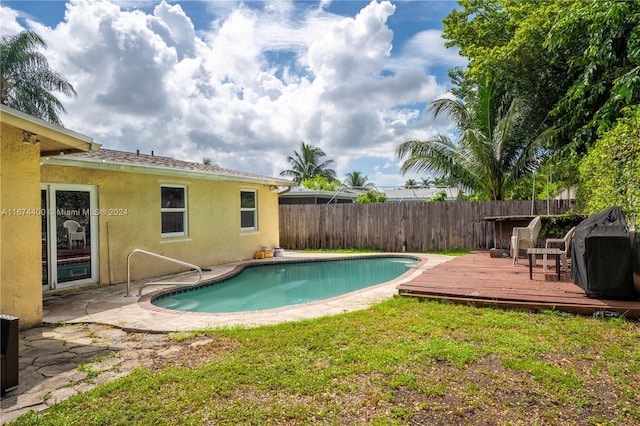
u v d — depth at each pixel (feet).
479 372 10.86
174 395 9.97
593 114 35.73
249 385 10.41
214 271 32.91
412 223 45.55
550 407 9.09
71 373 11.69
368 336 13.96
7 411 9.47
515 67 42.75
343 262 40.88
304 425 8.54
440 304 18.40
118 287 26.02
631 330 14.16
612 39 31.96
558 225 33.94
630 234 16.78
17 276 16.49
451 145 50.08
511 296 17.93
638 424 8.36
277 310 18.80
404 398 9.57
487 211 42.91
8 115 15.42
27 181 17.15
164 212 31.76
